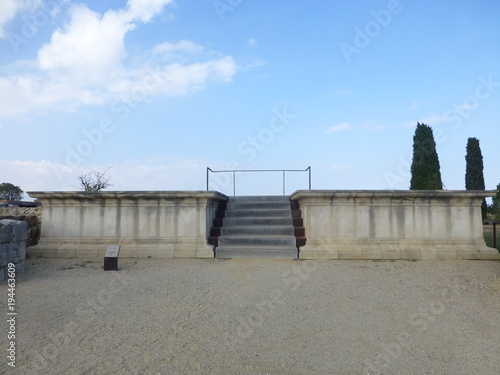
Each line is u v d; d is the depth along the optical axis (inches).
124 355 157.8
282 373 143.5
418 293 263.0
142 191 421.1
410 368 148.3
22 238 335.3
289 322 201.3
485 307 230.2
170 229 426.9
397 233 417.1
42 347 165.9
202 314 213.8
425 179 754.2
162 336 179.8
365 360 155.3
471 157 966.4
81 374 140.9
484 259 406.9
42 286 281.1
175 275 320.8
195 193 420.8
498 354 161.5
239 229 446.3
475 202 422.6
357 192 412.5
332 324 198.7
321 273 329.1
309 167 558.3
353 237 415.8
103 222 432.1
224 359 155.2
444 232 419.2
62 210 437.1
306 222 426.3
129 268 353.7
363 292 265.1
